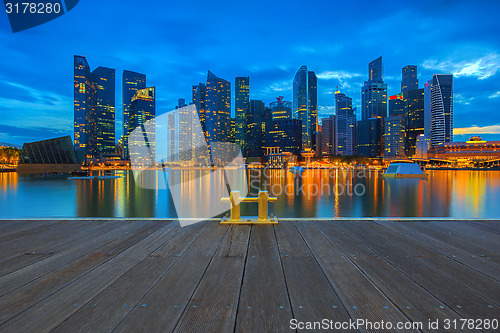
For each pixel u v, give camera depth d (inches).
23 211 778.2
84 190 1434.5
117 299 102.9
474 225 231.1
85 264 140.8
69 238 191.2
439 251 163.0
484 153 7869.1
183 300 102.3
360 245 175.3
